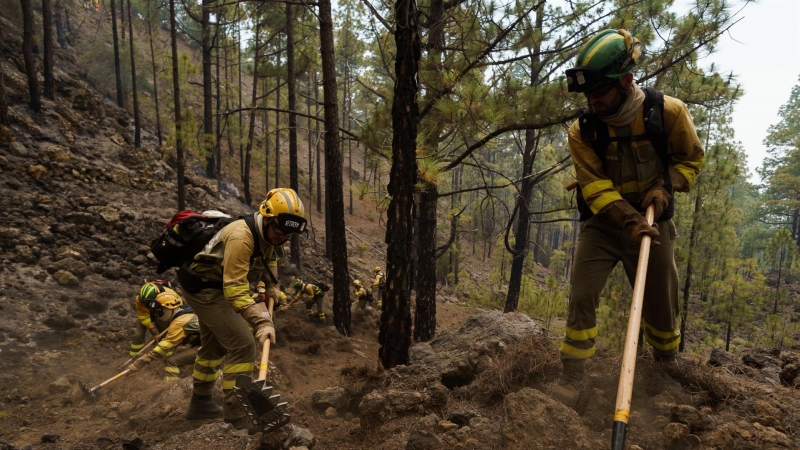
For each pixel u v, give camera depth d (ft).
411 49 17.10
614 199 8.73
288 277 51.03
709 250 49.34
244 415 12.64
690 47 30.01
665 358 10.73
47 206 36.63
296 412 13.12
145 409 15.72
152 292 23.41
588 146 9.16
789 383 11.80
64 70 58.13
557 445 8.01
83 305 28.73
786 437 8.38
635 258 9.73
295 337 35.70
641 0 31.96
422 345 16.51
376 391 11.64
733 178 43.65
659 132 8.67
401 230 17.21
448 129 25.73
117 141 53.36
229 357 12.66
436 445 9.01
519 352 11.99
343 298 39.96
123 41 75.87
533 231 129.80
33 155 41.52
